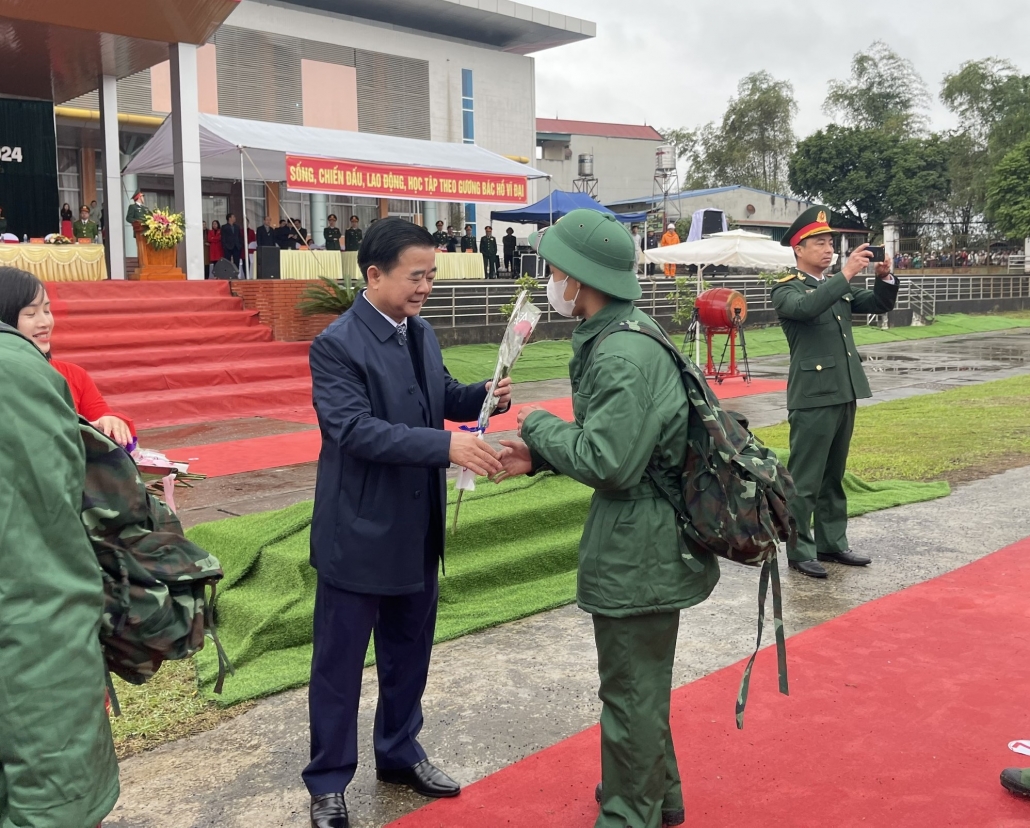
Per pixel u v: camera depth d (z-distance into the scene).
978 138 48.69
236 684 3.63
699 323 15.26
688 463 2.33
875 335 23.27
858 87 56.25
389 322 2.68
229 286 13.88
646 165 54.59
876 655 3.89
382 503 2.61
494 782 2.93
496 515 5.06
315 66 26.52
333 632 2.65
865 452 8.57
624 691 2.40
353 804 2.83
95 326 11.81
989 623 4.23
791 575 5.06
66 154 22.55
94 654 1.54
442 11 28.30
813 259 4.96
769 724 3.29
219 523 4.99
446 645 4.11
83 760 1.50
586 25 30.80
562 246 2.39
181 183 14.48
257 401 10.94
